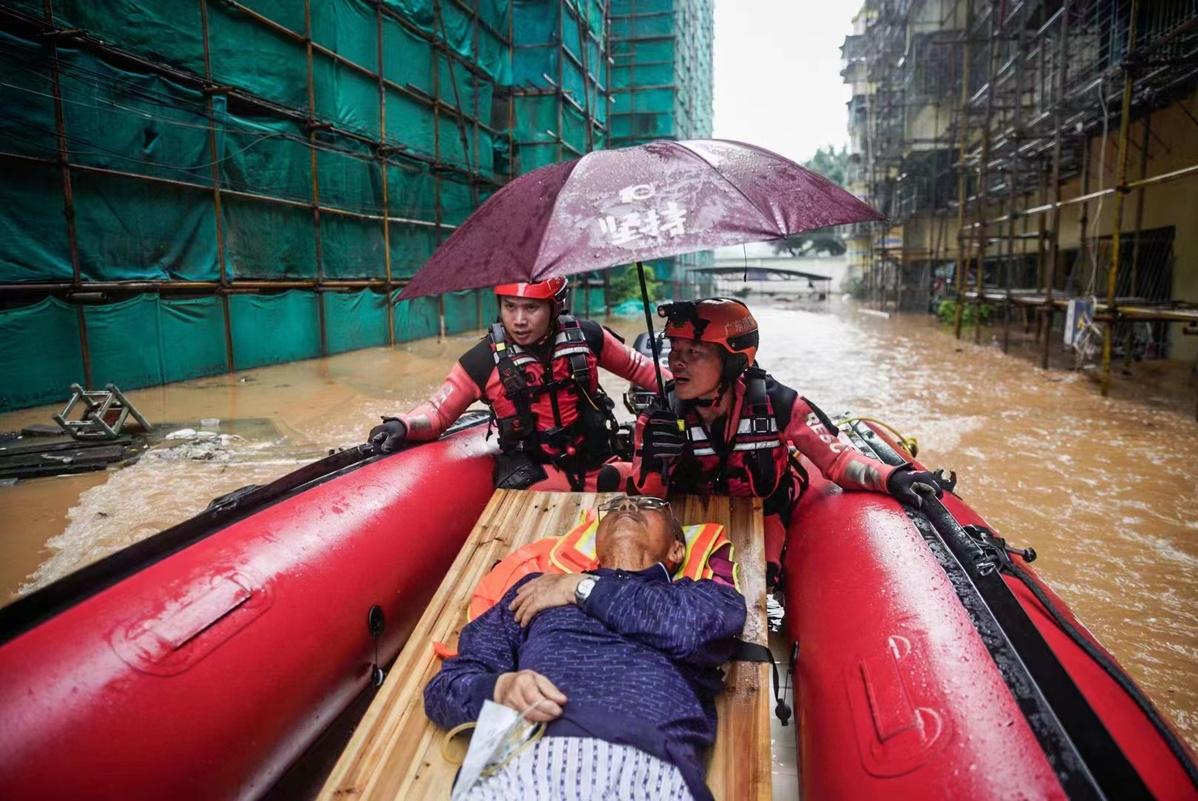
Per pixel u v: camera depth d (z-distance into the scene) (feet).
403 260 52.85
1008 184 56.08
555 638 5.59
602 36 90.17
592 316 83.20
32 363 28.04
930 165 80.43
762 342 50.80
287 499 8.01
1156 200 38.58
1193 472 17.89
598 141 87.61
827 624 6.47
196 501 16.37
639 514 6.51
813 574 7.49
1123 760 3.75
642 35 101.14
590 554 6.82
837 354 43.06
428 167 55.42
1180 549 13.25
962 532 6.75
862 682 5.40
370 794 5.25
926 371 35.63
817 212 6.20
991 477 17.70
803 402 8.80
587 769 4.74
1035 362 38.32
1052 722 4.15
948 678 4.83
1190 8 32.04
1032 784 3.83
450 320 58.90
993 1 44.62
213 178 35.35
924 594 5.93
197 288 34.88
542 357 10.16
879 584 6.35
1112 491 16.55
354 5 45.93
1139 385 30.55
